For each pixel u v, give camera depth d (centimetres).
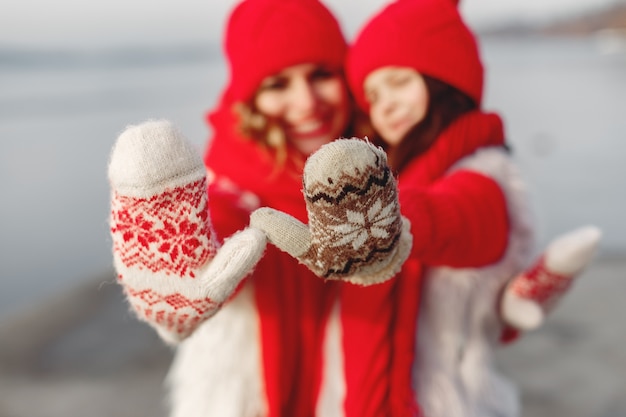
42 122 1497
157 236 86
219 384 115
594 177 830
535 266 122
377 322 112
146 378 359
